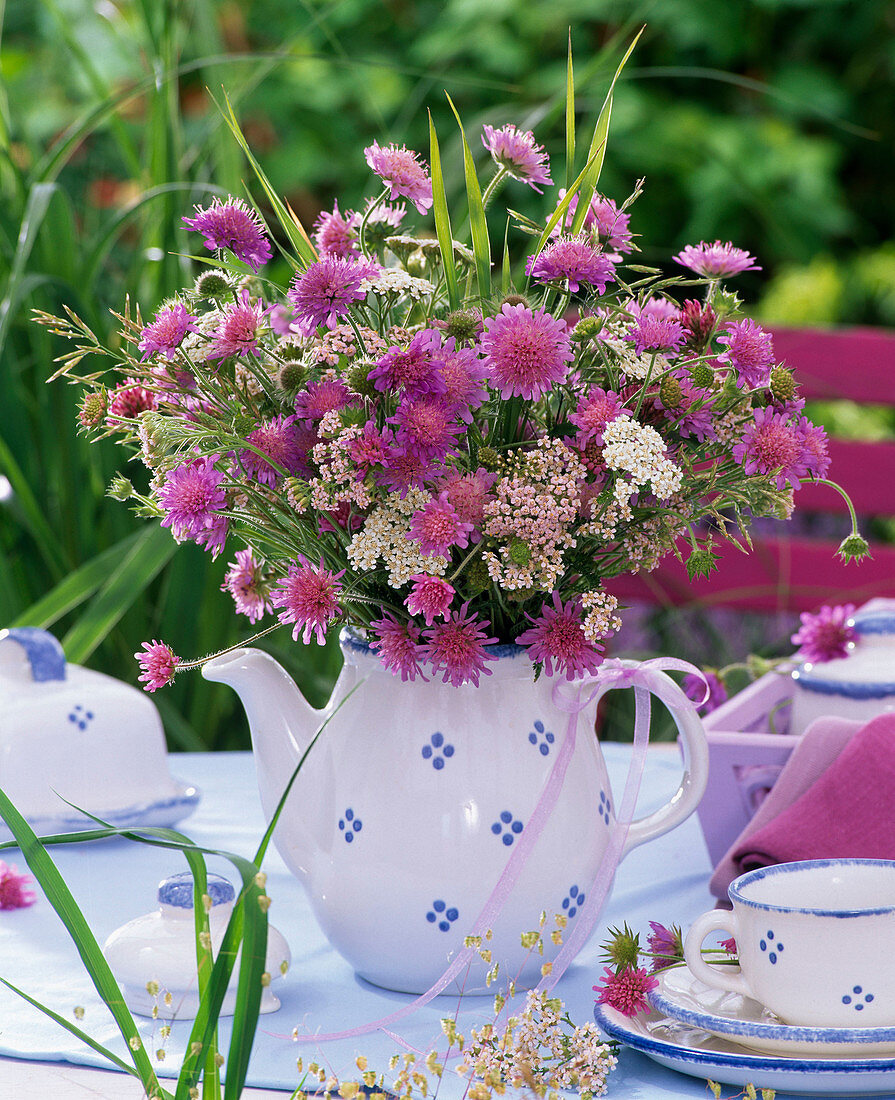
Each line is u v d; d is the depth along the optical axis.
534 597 1.69
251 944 1.52
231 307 1.67
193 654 3.02
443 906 1.69
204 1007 1.54
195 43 3.33
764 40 6.08
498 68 5.90
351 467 1.63
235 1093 1.52
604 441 1.64
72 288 2.81
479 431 1.68
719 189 5.80
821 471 1.68
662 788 2.06
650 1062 1.64
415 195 1.72
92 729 1.94
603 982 1.72
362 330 1.66
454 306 1.69
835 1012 1.60
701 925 1.64
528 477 1.64
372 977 1.72
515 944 1.69
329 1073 1.62
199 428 1.67
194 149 3.32
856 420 5.27
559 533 1.64
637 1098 1.60
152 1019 1.68
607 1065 1.60
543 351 1.62
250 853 1.93
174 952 1.68
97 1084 1.62
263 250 1.68
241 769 2.14
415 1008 1.66
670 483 1.63
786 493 1.70
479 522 1.64
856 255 6.25
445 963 1.70
